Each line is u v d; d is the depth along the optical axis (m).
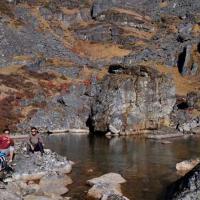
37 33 114.25
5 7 119.81
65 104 73.69
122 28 124.75
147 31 128.38
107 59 110.88
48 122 68.19
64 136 61.72
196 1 142.00
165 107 70.00
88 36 122.06
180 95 88.00
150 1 147.25
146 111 68.00
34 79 83.81
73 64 98.00
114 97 67.31
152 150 47.34
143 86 68.38
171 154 44.50
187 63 104.31
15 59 95.00
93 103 71.06
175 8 142.75
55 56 104.62
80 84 82.06
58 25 124.94
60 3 134.62
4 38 102.88
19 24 113.69
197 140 57.09
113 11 132.75
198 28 124.00
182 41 116.62
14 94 74.88
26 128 65.38
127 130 66.00
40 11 126.94
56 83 83.69
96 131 67.56
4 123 65.06
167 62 108.06
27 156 33.06
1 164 29.02
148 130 67.88
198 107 76.62
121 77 69.50
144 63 106.62
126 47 117.25
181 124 68.62
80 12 133.50
